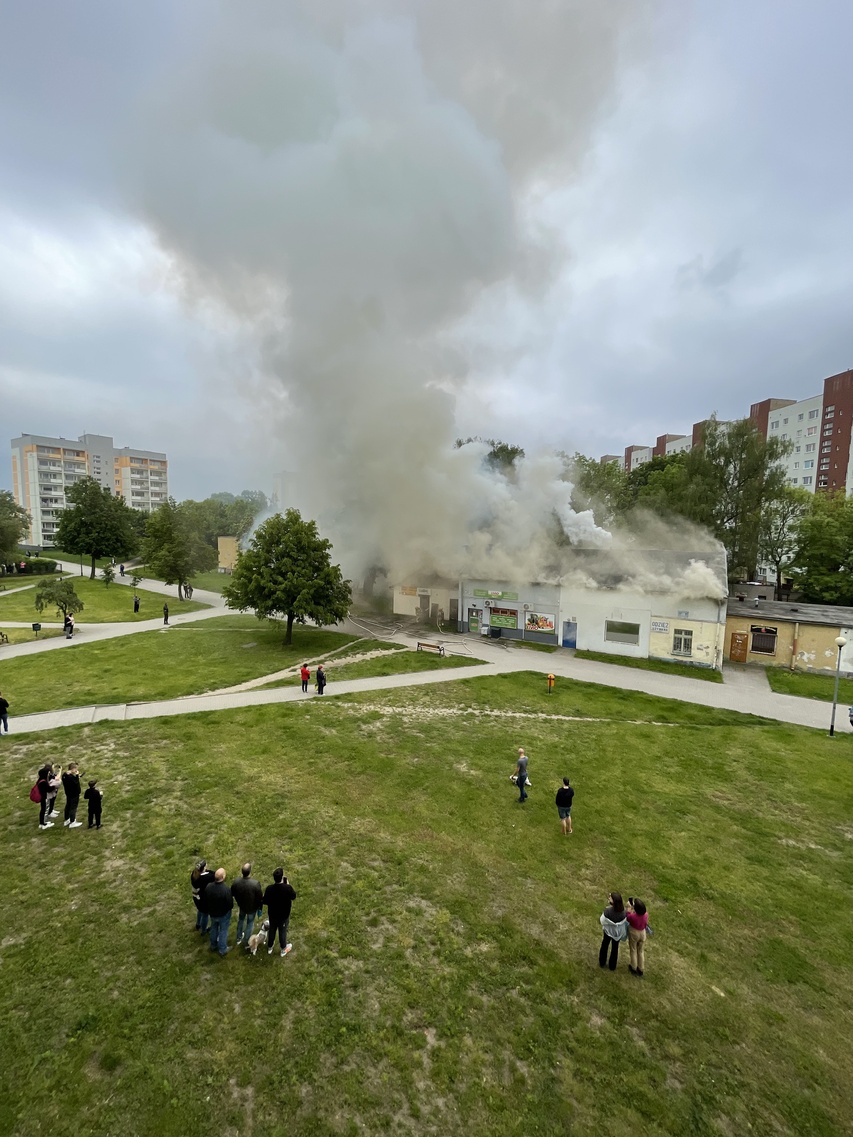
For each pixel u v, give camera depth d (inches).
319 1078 266.2
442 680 985.5
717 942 372.5
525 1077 272.2
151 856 439.8
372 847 464.8
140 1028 287.9
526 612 1323.8
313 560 1204.5
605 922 337.1
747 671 1111.6
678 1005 320.2
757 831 516.1
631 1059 285.1
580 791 581.3
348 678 987.9
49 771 474.0
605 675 1048.8
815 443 3166.8
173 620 1533.0
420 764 631.8
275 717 773.3
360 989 319.9
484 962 344.8
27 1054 271.0
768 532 1809.8
